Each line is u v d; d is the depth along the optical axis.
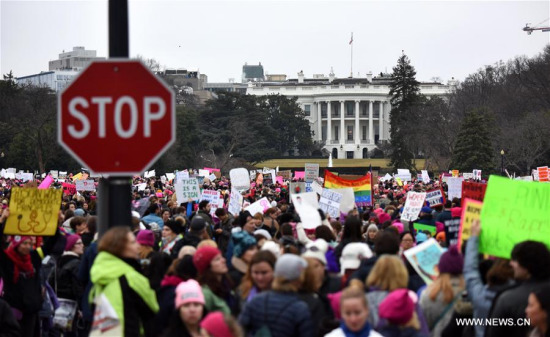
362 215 28.38
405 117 188.75
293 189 36.28
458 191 43.28
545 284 10.34
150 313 12.15
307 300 11.70
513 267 11.05
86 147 10.16
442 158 161.12
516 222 11.70
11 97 166.12
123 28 10.62
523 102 162.50
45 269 17.91
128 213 10.94
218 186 65.12
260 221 23.52
